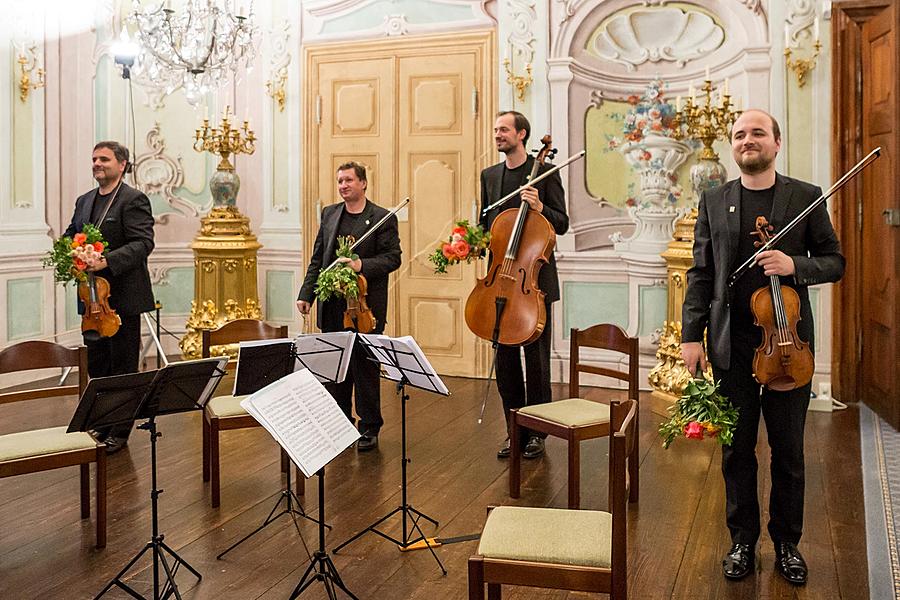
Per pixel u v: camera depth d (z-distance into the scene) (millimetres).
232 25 5664
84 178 7098
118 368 4930
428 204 7125
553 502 4094
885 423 5547
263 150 7621
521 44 6730
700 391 3139
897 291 5266
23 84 6516
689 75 6508
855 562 3426
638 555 3502
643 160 6367
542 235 4363
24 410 5727
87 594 3150
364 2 7199
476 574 2502
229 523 3826
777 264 3068
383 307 4910
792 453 3244
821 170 6016
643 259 6336
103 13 7219
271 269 7691
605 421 3920
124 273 4848
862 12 5887
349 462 4703
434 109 7047
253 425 4055
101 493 3551
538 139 6746
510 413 4137
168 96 7637
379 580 3271
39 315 6719
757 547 3572
